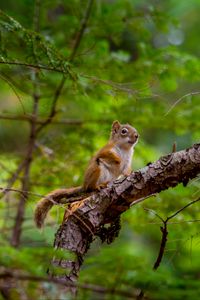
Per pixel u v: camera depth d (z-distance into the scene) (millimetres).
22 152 14133
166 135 21781
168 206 12305
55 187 13445
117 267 7086
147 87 10305
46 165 13719
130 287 6621
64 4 14711
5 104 21594
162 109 13719
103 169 10828
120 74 12914
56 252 6984
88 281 6965
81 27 13531
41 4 14516
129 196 8180
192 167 8047
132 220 12609
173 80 13508
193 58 13641
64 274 7457
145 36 14023
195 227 11656
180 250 9117
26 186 13023
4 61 8633
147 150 14578
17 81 11531
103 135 13922
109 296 6602
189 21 25656
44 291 6266
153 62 13203
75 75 8938
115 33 14047
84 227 8180
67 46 14109
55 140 13766
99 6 13992
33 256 6930
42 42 8727
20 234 12398
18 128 18984
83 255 8141
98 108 14086
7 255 6055
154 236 15734
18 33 9250
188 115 13719
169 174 8078
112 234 8633
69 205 8656
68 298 6457
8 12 14211
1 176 14414
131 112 13766
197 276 8305
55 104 13102
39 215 9859
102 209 8250
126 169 11789
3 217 12680
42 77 9227
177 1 24219
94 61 13055
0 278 5816
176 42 23922
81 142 13742
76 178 13391
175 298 6191
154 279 6527
